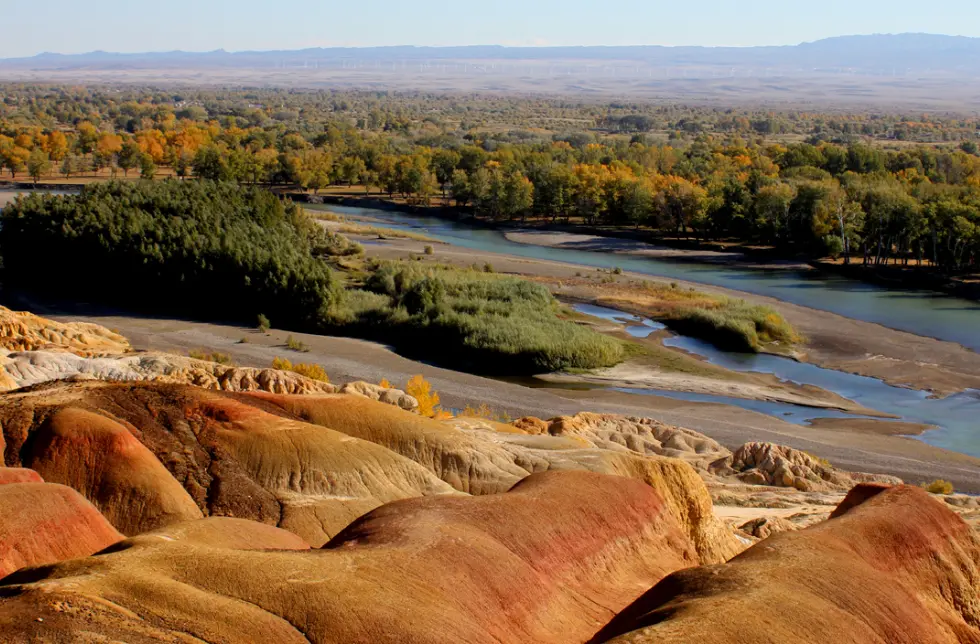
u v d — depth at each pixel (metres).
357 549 12.41
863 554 13.79
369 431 21.52
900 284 86.44
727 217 108.06
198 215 79.81
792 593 11.55
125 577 10.31
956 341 65.69
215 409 20.03
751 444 38.25
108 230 73.00
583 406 48.56
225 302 68.94
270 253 69.00
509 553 13.31
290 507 18.14
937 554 14.67
